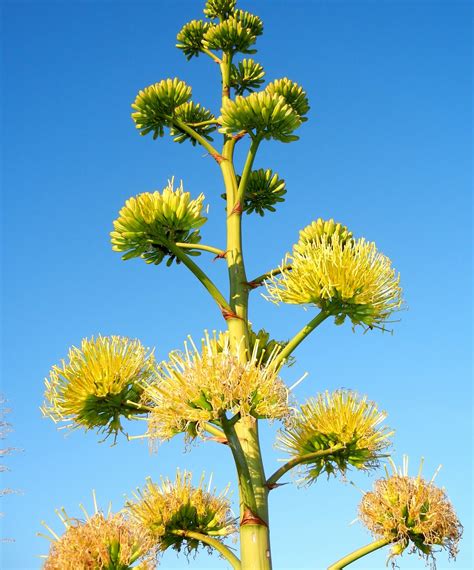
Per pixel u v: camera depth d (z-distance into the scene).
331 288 1.41
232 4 1.99
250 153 1.57
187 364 1.23
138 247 1.51
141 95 1.71
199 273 1.50
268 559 1.30
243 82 1.89
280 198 1.83
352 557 1.42
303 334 1.47
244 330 1.48
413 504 1.42
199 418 1.19
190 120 1.91
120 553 1.30
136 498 1.59
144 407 1.42
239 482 1.33
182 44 2.00
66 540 1.30
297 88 1.86
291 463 1.40
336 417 1.45
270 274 1.50
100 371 1.47
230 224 1.58
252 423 1.41
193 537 1.52
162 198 1.47
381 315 1.49
